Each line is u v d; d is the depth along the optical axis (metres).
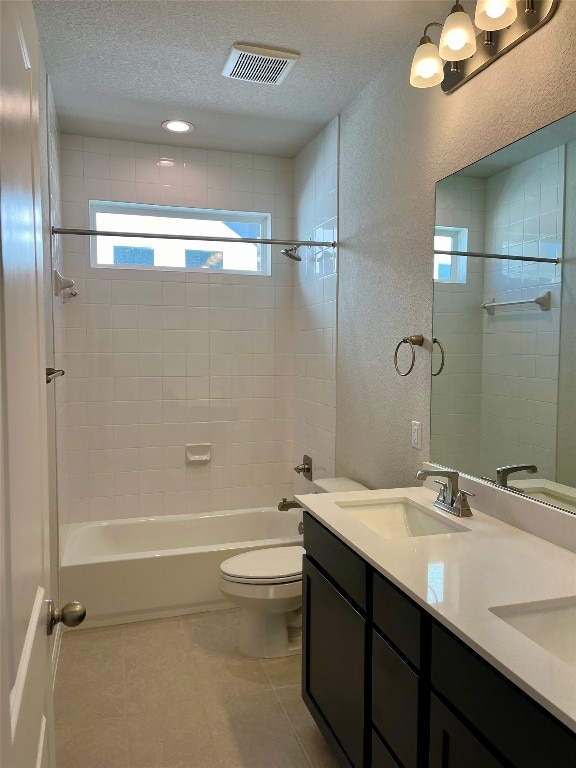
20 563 0.71
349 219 2.88
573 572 1.32
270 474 3.86
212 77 2.60
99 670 2.36
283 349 3.84
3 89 0.64
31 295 0.85
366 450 2.72
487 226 1.83
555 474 1.55
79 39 2.25
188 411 3.67
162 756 1.85
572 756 0.80
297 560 2.53
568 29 1.47
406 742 1.27
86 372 3.45
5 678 0.59
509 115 1.71
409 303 2.31
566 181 1.50
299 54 2.37
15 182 0.72
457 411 2.00
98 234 2.80
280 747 1.89
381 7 2.02
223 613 2.89
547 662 0.93
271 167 3.75
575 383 1.48
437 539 1.56
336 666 1.68
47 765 0.99
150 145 3.49
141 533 3.38
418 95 2.21
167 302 3.58
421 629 1.21
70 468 3.45
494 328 1.81
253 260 3.84
